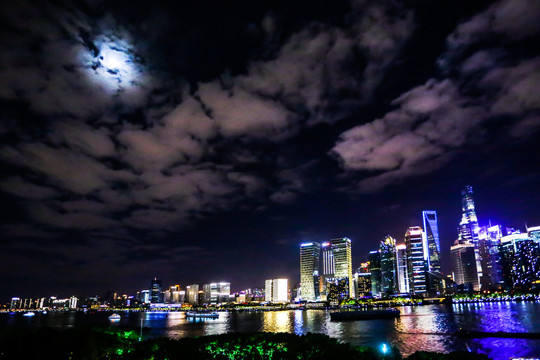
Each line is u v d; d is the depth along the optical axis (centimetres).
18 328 3544
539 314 19200
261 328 17450
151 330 17300
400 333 12619
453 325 14912
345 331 14462
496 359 6988
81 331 3666
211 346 3133
